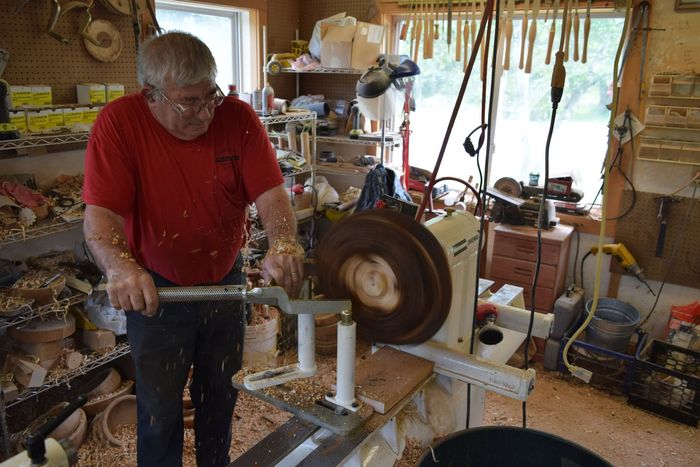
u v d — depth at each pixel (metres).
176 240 1.60
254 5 3.58
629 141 3.07
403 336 1.19
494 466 1.15
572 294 3.16
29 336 2.16
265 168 1.65
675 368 2.81
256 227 3.17
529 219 3.18
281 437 1.04
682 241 3.03
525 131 3.63
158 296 1.09
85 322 2.36
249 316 2.76
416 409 1.25
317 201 3.66
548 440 1.12
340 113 3.96
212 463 1.88
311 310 1.03
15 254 2.39
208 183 1.58
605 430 2.60
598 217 3.28
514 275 3.19
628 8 1.10
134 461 2.21
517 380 1.14
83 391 2.43
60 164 2.50
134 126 1.49
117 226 1.39
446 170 3.99
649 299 3.20
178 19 3.35
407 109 3.51
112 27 2.51
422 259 1.08
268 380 1.10
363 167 3.69
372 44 3.50
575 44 2.79
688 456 2.44
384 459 1.12
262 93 3.24
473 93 3.78
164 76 1.34
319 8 4.02
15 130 1.97
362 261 1.15
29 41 2.25
